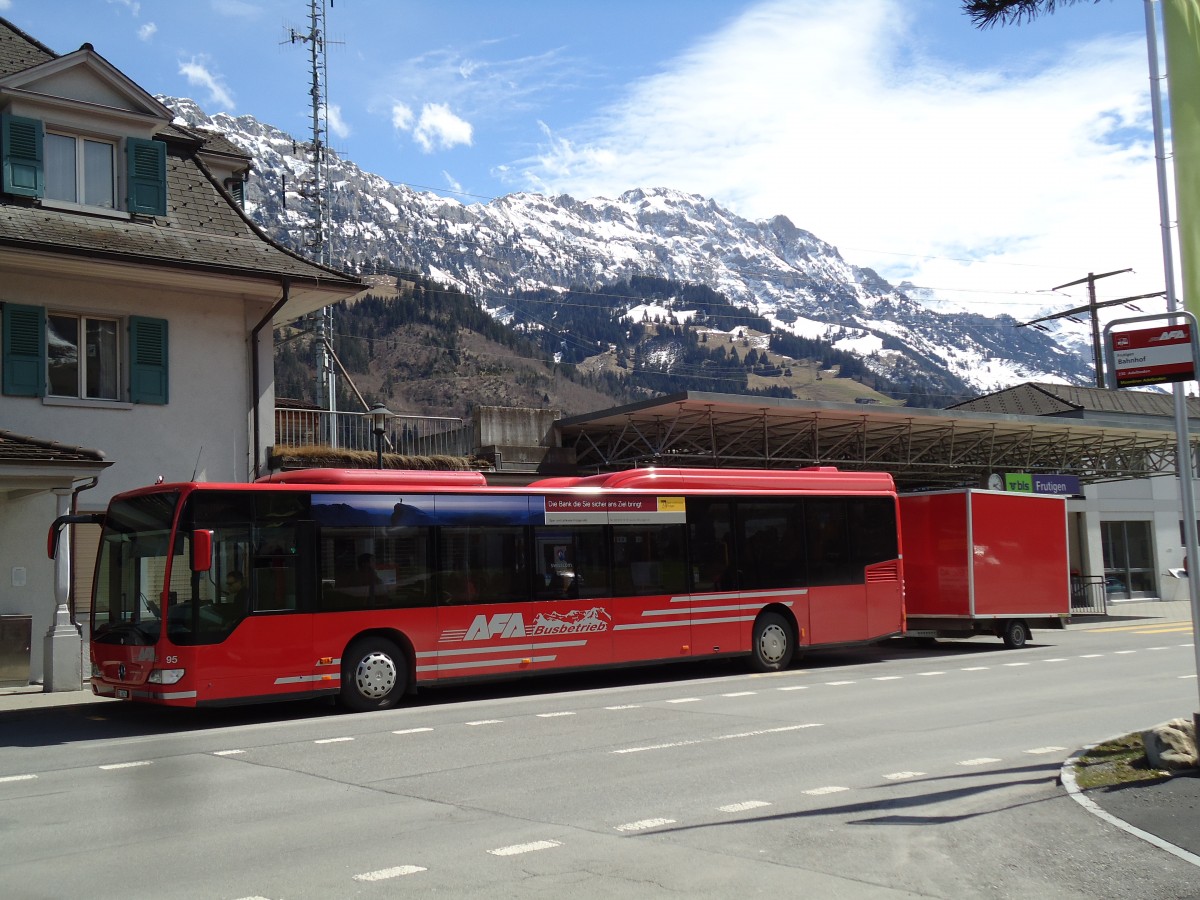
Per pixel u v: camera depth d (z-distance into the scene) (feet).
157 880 22.77
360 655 50.55
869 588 70.38
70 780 34.63
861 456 97.76
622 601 59.31
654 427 91.61
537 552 56.70
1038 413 142.51
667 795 30.76
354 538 50.96
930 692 54.24
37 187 65.46
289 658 48.34
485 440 86.48
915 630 81.30
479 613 54.19
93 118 68.39
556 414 91.50
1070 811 27.35
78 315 67.72
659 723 44.80
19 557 61.57
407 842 25.66
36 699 54.65
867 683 58.75
